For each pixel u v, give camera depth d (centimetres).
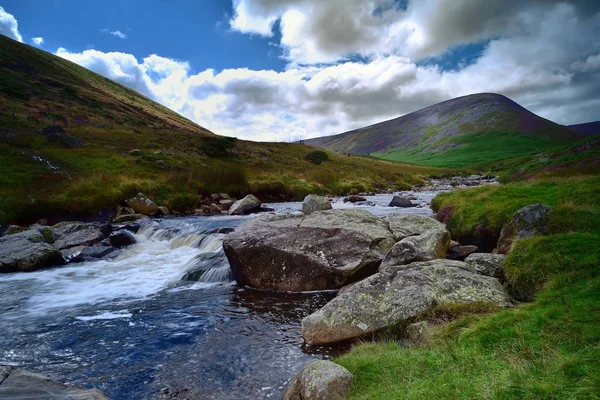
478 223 1744
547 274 993
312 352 944
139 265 1991
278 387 796
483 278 1065
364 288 1068
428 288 1010
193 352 981
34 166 4209
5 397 612
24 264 1909
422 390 563
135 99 15475
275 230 1667
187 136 8419
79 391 656
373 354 785
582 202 1438
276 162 7731
